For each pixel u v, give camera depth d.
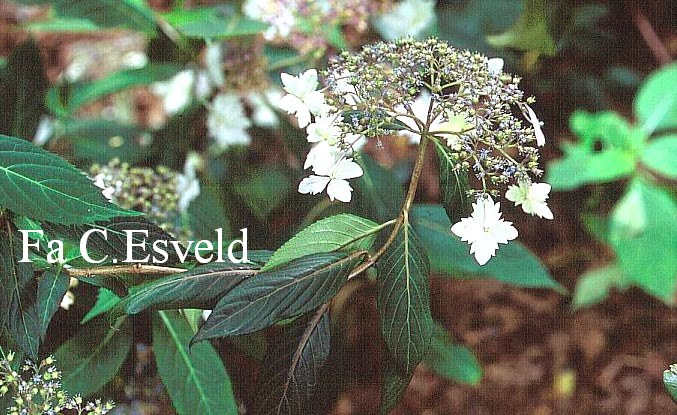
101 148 0.96
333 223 0.55
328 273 0.53
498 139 0.55
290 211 0.86
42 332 0.55
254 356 0.68
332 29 0.85
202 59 0.95
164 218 0.74
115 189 0.71
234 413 0.65
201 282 0.55
